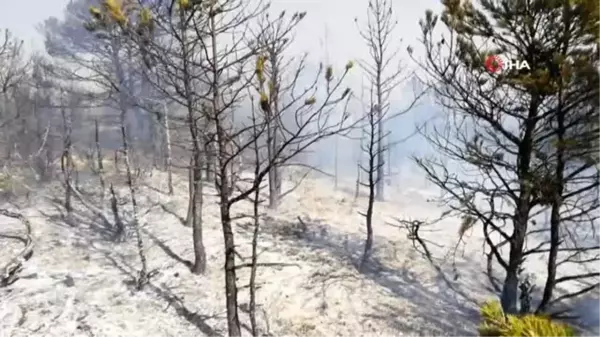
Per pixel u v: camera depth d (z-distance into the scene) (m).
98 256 13.95
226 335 10.80
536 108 8.70
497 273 17.92
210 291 12.77
